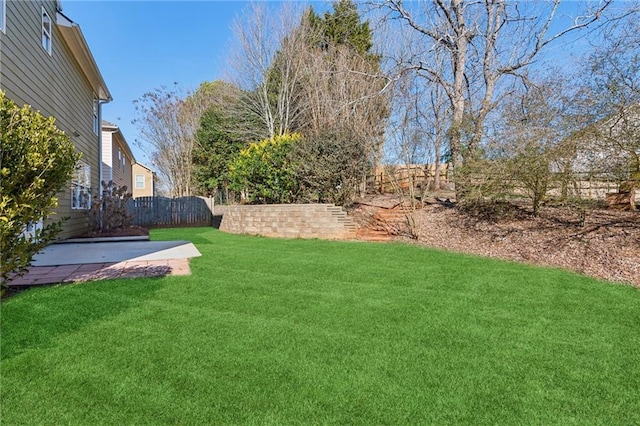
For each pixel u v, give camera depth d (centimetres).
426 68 1061
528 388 236
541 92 814
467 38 1072
